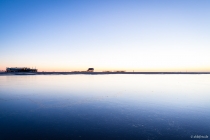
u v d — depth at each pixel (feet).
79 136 16.03
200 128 18.33
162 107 27.37
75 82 72.13
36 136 15.93
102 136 16.07
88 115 22.71
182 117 22.16
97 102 30.71
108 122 20.02
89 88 50.90
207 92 44.65
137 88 52.60
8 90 44.50
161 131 17.46
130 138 15.71
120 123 19.76
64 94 38.96
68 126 18.57
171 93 42.32
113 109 25.88
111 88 51.62
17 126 18.45
